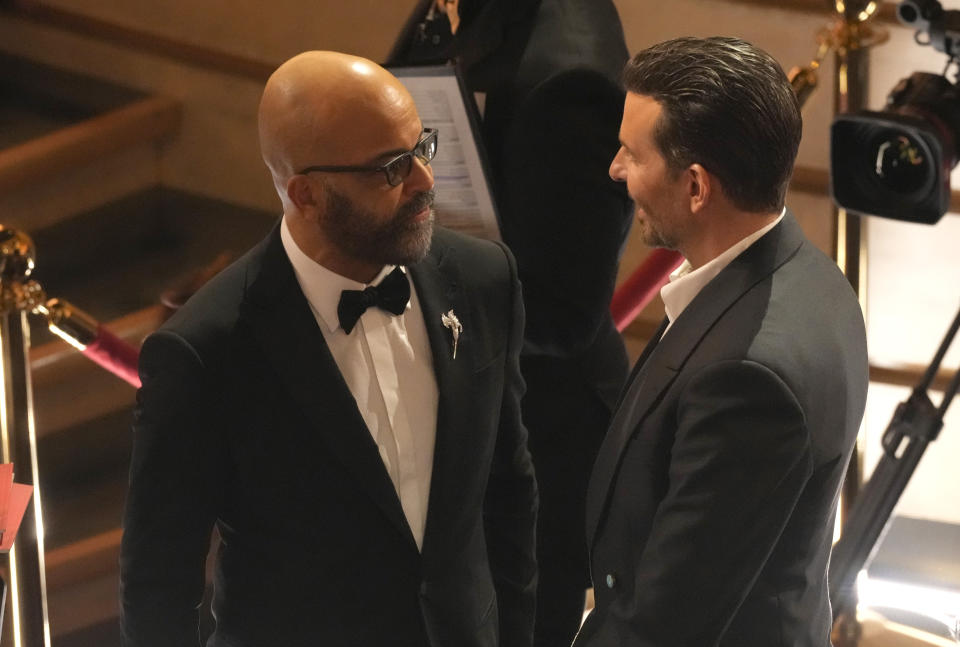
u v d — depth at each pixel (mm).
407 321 7176
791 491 6023
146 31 18578
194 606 7215
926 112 8680
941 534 11008
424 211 6742
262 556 7172
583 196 8922
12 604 9781
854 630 9961
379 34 17141
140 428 6805
